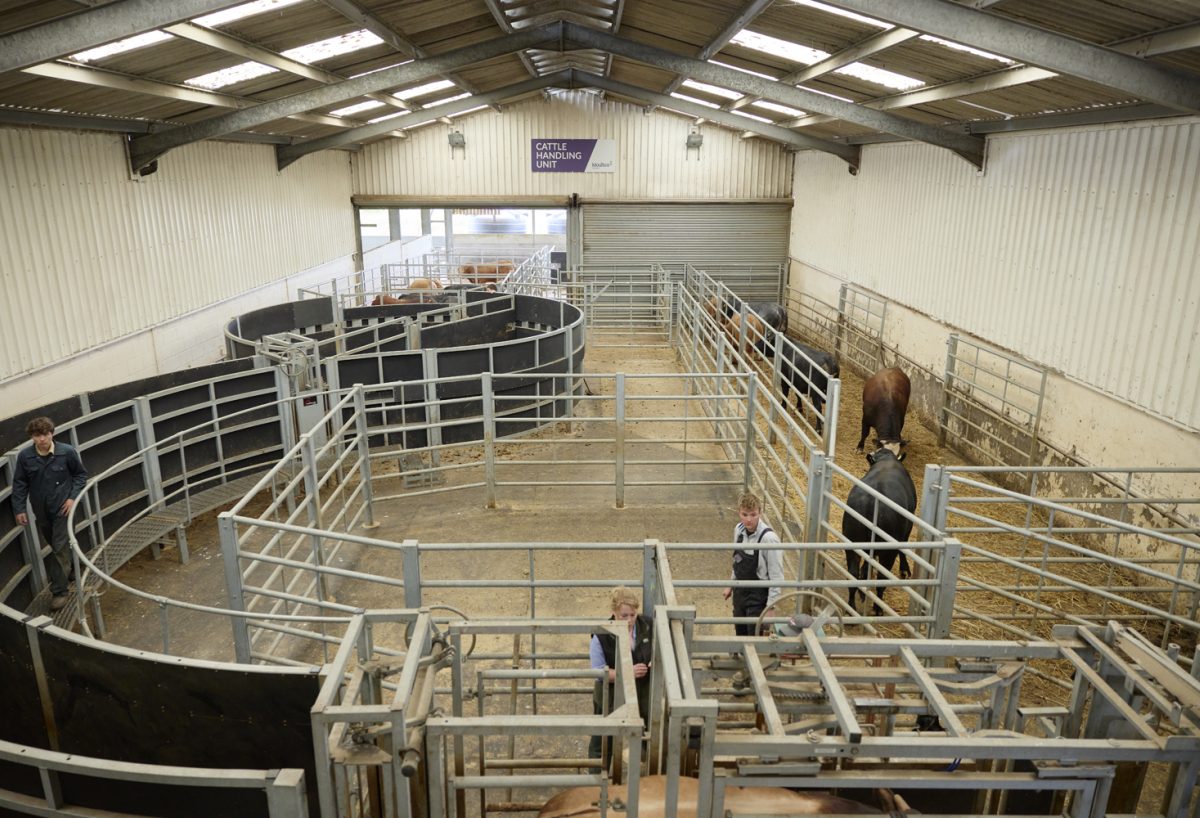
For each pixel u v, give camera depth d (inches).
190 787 116.0
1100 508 313.4
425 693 114.3
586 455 377.1
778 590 206.5
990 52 216.8
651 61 398.6
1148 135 285.0
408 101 587.5
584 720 104.6
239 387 347.3
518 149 773.9
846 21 274.4
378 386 289.7
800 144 605.3
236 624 189.6
